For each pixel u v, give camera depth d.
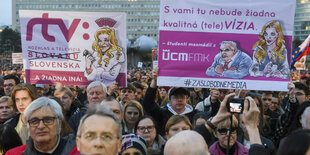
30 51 5.84
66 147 3.36
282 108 6.94
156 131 4.50
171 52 4.31
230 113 2.90
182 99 5.52
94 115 2.49
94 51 5.86
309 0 132.25
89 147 2.38
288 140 2.02
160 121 5.51
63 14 5.83
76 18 5.85
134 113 5.18
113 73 5.88
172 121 4.16
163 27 4.32
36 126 3.21
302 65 12.84
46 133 3.21
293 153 1.95
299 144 1.95
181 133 2.27
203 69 4.30
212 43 4.30
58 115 3.30
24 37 5.82
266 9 4.27
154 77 5.08
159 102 8.62
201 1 4.30
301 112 3.44
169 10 4.32
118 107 4.35
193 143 2.16
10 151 3.38
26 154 3.29
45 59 5.84
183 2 4.31
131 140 3.50
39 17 5.82
